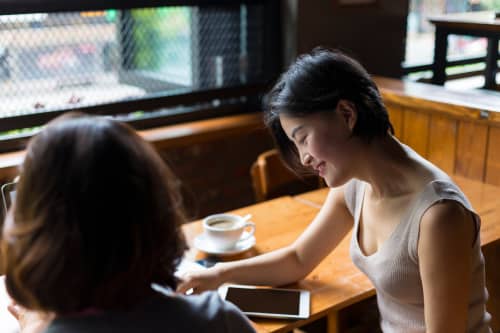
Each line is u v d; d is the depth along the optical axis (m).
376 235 1.36
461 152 2.49
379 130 1.24
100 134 0.73
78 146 0.71
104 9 2.72
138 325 0.75
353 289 1.53
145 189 0.73
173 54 3.01
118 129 0.75
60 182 0.70
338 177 1.28
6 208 1.44
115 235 0.71
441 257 1.17
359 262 1.40
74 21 2.67
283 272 1.55
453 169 2.53
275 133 1.36
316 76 1.21
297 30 3.17
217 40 3.15
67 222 0.70
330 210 1.54
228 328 0.81
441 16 3.36
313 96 1.20
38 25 2.59
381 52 3.53
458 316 1.18
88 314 0.75
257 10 3.24
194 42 3.07
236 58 3.24
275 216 2.03
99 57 2.78
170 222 0.77
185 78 3.08
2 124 2.55
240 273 1.54
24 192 0.72
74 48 2.71
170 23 2.96
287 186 3.16
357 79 1.22
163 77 3.00
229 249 1.75
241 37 3.23
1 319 1.38
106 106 2.80
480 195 2.22
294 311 1.42
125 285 0.73
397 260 1.27
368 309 1.92
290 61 3.25
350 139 1.24
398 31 3.56
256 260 1.57
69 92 2.73
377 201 1.33
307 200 2.19
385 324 1.42
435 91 2.67
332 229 1.54
